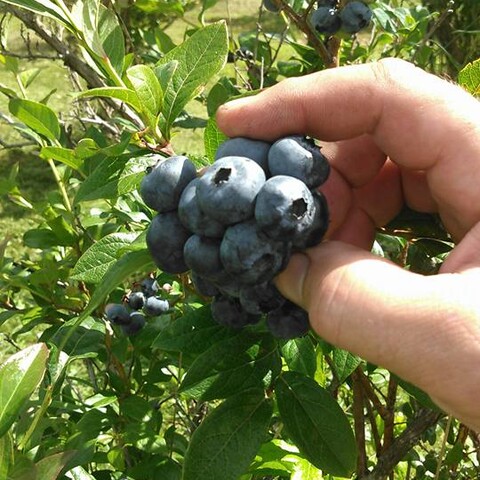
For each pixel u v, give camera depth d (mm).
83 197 216
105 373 324
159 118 215
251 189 147
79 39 218
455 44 559
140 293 307
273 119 184
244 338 206
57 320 312
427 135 187
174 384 364
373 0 344
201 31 210
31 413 226
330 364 252
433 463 313
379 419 333
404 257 251
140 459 298
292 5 337
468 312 148
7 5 339
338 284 157
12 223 852
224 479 193
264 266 150
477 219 187
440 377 149
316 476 239
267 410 200
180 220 159
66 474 229
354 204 220
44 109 241
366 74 189
